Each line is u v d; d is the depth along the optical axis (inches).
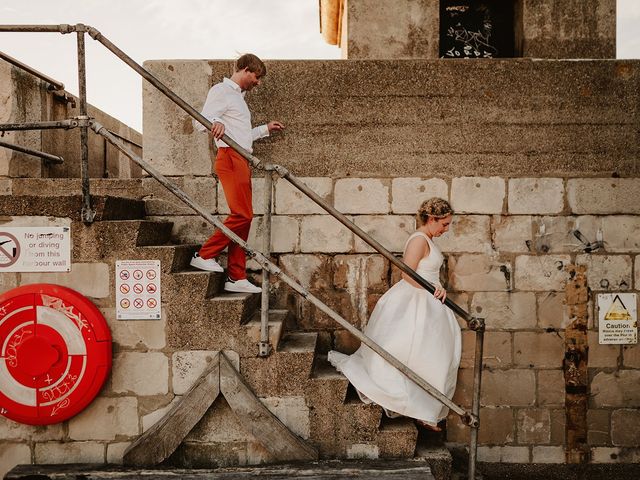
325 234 169.9
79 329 132.4
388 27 185.2
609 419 169.6
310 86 168.6
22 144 173.9
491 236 169.3
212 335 137.6
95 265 136.0
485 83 167.9
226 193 149.2
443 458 138.3
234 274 155.6
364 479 126.6
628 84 167.8
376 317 149.3
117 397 137.9
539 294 169.3
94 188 171.5
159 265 136.9
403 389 135.3
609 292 168.9
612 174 168.7
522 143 168.6
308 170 169.6
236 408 134.5
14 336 132.0
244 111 151.7
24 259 134.5
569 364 169.3
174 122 170.1
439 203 142.9
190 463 136.6
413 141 169.0
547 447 169.8
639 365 169.2
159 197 171.2
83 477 129.0
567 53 183.5
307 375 137.5
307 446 135.2
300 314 171.3
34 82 181.3
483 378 169.9
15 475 129.8
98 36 128.1
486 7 197.9
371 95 168.6
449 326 147.4
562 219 169.2
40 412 132.6
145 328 137.6
